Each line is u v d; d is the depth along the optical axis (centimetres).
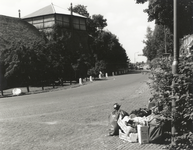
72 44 5681
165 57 676
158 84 639
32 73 2702
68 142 702
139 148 618
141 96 1608
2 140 747
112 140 704
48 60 3045
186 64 602
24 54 2666
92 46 6981
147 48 5103
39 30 5584
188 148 588
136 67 12469
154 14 1916
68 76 3678
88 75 5081
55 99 1748
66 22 5778
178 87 593
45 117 1079
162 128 659
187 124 602
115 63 7531
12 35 4253
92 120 976
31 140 735
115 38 7406
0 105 1597
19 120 1037
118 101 1448
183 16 1722
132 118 726
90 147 649
